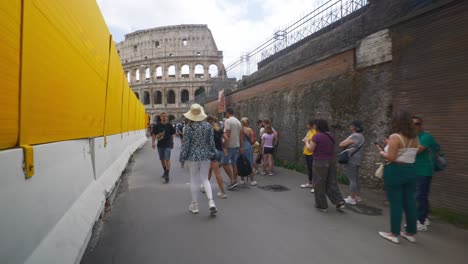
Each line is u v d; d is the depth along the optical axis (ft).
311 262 10.92
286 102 36.17
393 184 12.80
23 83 6.36
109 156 19.38
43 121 7.58
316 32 40.50
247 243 12.58
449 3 16.79
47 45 7.70
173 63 217.77
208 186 16.88
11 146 5.96
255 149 31.01
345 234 13.79
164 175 26.32
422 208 14.42
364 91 23.97
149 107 215.31
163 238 13.01
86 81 12.21
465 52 16.08
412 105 19.31
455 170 16.47
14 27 5.86
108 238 12.95
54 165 8.21
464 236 13.73
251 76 59.57
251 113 48.60
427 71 18.29
